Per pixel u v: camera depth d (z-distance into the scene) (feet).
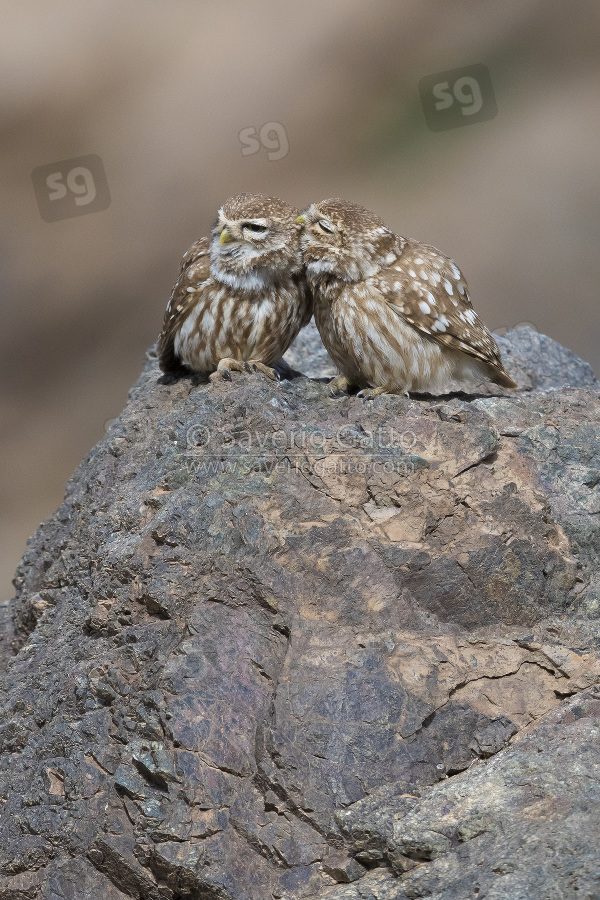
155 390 64.18
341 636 45.70
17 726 49.37
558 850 37.22
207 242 62.28
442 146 208.13
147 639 46.14
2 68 225.76
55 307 200.85
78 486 63.77
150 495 51.44
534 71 219.20
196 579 47.01
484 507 49.90
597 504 52.70
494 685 45.88
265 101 214.28
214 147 209.26
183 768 42.42
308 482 49.78
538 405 57.47
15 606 62.64
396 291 56.70
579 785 39.99
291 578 46.60
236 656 45.19
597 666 46.44
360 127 209.26
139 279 201.46
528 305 189.37
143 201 207.10
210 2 236.43
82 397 195.31
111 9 233.76
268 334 60.80
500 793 40.52
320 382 60.90
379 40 222.07
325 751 42.83
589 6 225.56
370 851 40.37
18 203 207.41
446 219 196.54
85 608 51.26
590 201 196.54
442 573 47.93
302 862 41.04
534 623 48.62
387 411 53.26
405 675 44.88
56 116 216.33
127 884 42.65
